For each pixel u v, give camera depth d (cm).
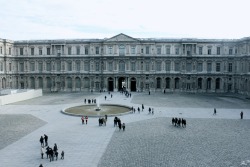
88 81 11138
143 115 5756
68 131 4378
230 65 10619
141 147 3538
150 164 2942
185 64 10706
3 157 3189
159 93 10350
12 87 11200
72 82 11169
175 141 3809
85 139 3916
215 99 8556
